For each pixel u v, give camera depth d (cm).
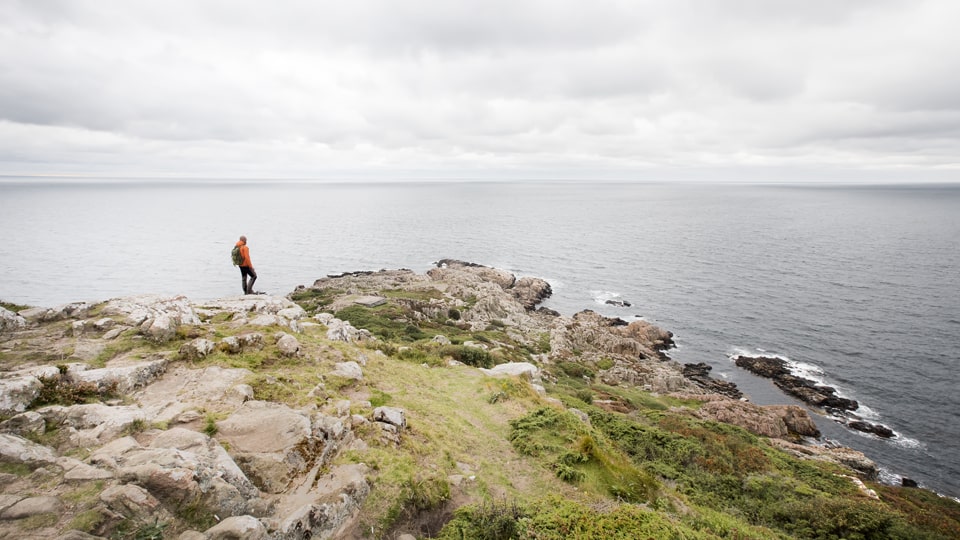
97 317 1619
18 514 710
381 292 8794
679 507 1574
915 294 8931
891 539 1761
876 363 6134
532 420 1841
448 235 18538
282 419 1152
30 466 823
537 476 1482
